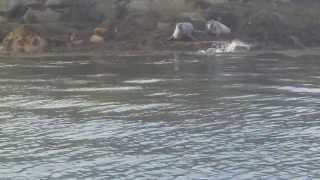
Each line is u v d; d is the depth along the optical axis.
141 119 35.53
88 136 31.73
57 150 29.12
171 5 90.38
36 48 78.69
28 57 71.94
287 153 28.03
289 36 84.12
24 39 79.75
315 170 25.47
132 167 26.30
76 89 46.59
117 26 84.25
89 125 34.12
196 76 53.09
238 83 49.00
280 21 86.88
